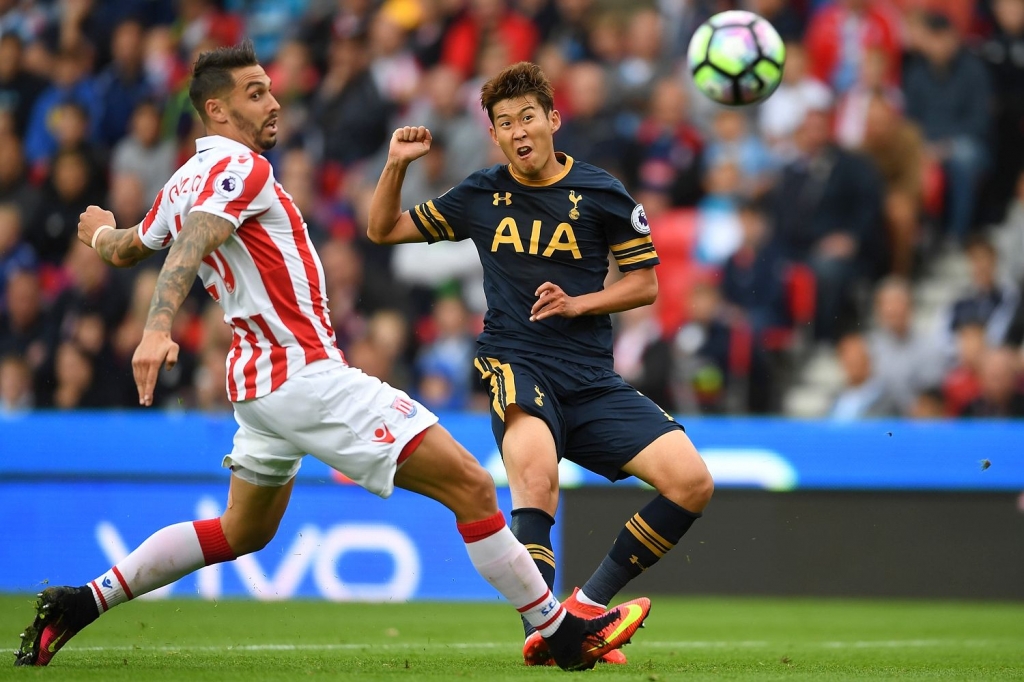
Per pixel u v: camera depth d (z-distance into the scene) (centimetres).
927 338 3700
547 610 1382
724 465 3155
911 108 4222
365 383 1308
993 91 4269
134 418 3147
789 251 3884
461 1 4562
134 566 1416
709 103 4388
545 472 1522
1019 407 3453
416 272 3931
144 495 3131
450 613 2677
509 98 1570
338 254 3831
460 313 3722
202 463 3127
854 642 2106
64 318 3759
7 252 4100
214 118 1349
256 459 1360
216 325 3534
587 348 1600
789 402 3750
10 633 2019
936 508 3112
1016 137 4234
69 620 1402
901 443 3119
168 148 4338
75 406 3669
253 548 1459
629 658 1709
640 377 3562
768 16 4384
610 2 4834
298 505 3092
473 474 1334
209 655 1639
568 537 3114
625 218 1588
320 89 4500
